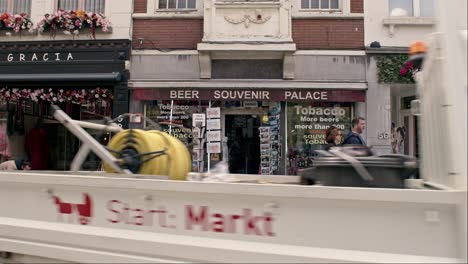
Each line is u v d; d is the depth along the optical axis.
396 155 2.52
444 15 1.97
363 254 1.88
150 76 10.22
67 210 2.47
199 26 10.24
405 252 1.84
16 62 10.39
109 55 10.22
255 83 9.88
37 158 11.34
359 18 10.03
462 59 1.87
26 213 2.60
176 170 2.99
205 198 2.17
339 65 9.97
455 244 1.79
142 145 2.92
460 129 1.86
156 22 10.32
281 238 2.01
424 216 1.83
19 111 11.38
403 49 9.88
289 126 10.07
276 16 9.86
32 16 10.61
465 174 1.82
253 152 10.23
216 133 9.67
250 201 2.08
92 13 10.24
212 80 9.97
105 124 3.25
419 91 3.03
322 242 1.95
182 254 2.13
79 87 10.45
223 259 2.06
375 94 9.90
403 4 10.19
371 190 1.88
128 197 2.32
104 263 2.28
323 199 1.95
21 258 2.55
